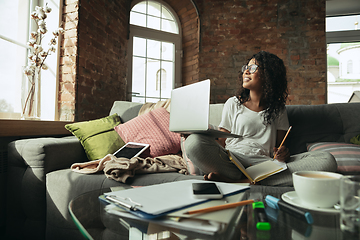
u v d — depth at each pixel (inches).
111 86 111.9
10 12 78.8
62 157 54.0
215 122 67.8
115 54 115.4
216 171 39.7
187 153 40.0
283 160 44.1
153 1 137.9
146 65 136.5
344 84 151.1
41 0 89.5
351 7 145.6
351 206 16.3
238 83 63.8
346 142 60.8
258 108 59.2
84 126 64.2
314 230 16.9
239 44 136.4
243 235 16.3
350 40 147.9
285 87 60.2
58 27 88.4
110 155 50.2
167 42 143.1
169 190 24.6
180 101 41.5
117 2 116.1
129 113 77.2
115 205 22.0
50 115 88.1
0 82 74.4
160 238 16.3
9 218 51.7
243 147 53.7
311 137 62.1
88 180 46.3
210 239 15.9
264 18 136.5
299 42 134.7
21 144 50.5
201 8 138.9
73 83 87.7
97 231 17.6
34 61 74.5
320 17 134.7
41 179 49.1
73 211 21.8
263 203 22.6
